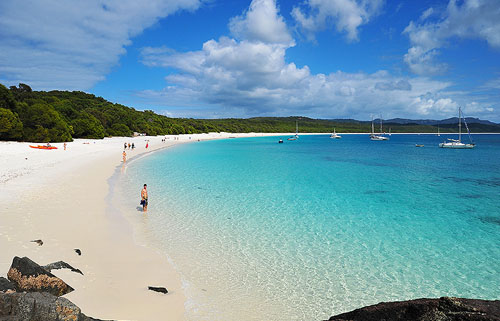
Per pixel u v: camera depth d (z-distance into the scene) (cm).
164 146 7625
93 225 1421
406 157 6075
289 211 1917
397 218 1819
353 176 3488
